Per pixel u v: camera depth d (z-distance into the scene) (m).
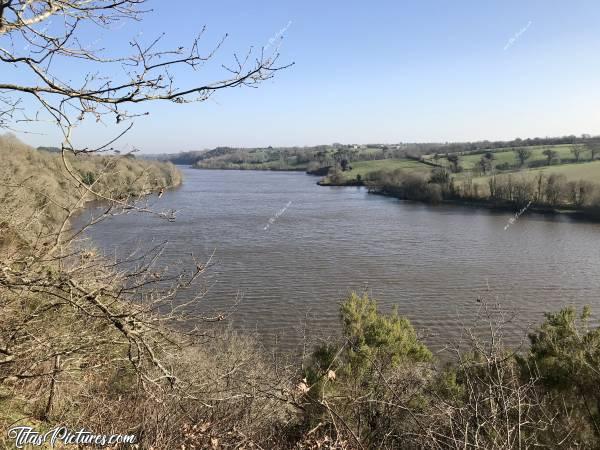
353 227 53.41
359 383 7.57
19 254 3.94
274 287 29.16
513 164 104.44
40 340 3.80
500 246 43.69
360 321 11.25
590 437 6.87
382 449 5.24
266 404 5.32
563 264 36.72
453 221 58.88
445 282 31.50
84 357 4.25
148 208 3.64
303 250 40.34
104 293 3.53
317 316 24.25
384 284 30.89
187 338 4.18
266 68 3.16
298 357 10.30
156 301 3.89
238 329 21.84
